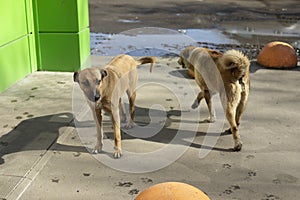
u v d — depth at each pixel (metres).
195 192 2.41
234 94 3.61
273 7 13.27
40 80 5.55
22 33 5.61
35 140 3.85
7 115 4.41
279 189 3.05
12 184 3.12
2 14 5.13
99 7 13.01
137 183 3.14
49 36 5.82
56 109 4.56
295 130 4.04
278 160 3.48
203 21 10.65
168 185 2.46
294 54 6.15
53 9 5.71
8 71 5.27
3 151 3.63
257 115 4.39
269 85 5.33
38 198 2.96
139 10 12.41
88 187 3.09
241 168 3.36
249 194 2.99
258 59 6.28
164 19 10.88
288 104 4.69
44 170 3.33
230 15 11.65
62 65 5.93
